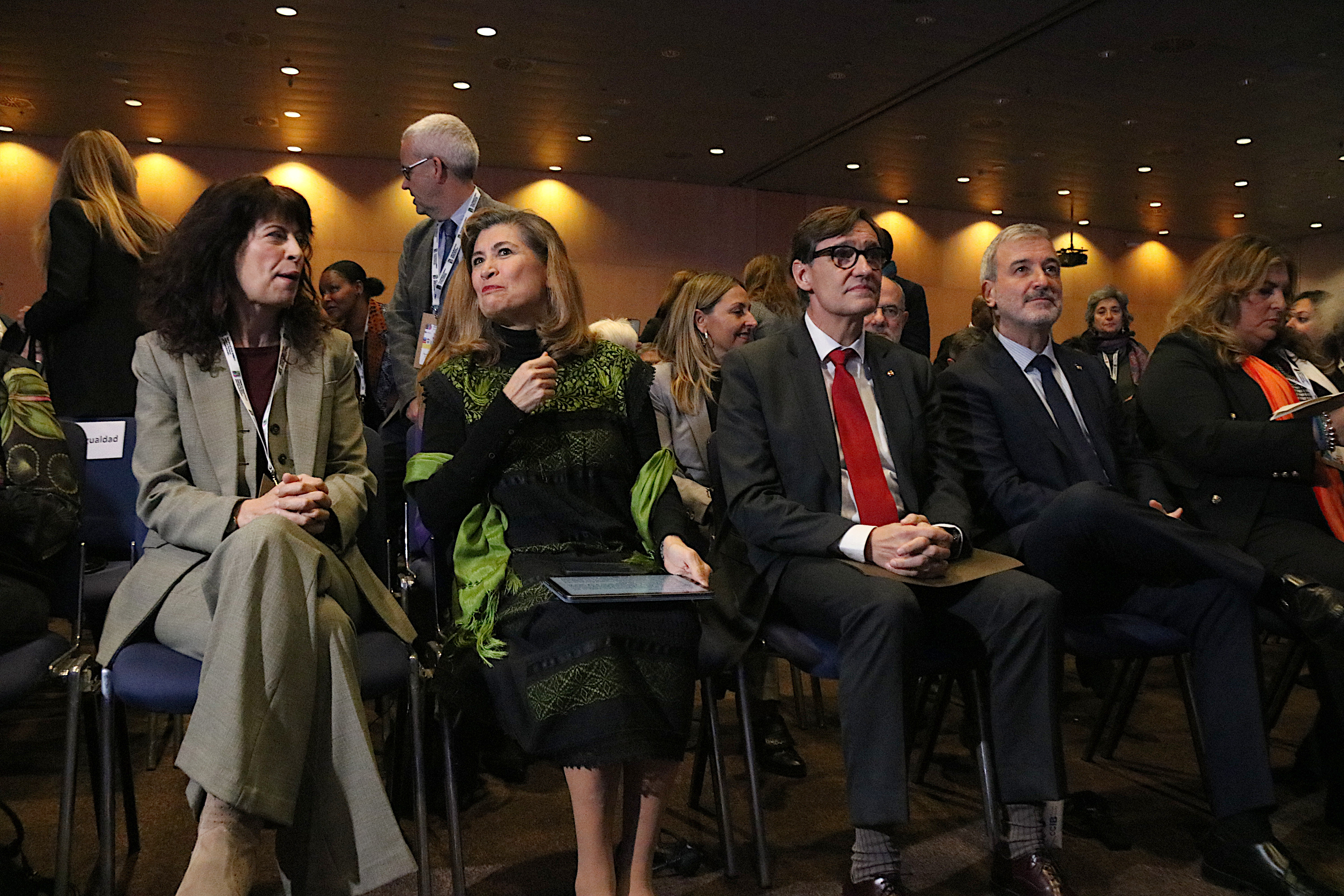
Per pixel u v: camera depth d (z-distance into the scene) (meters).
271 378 2.03
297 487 1.79
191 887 1.51
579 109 10.55
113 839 1.69
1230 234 16.23
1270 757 2.04
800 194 14.27
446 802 1.83
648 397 2.14
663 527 2.04
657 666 1.76
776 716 2.71
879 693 1.83
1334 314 3.13
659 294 13.79
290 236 1.95
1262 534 2.47
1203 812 2.43
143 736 2.96
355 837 1.68
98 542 2.38
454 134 3.04
